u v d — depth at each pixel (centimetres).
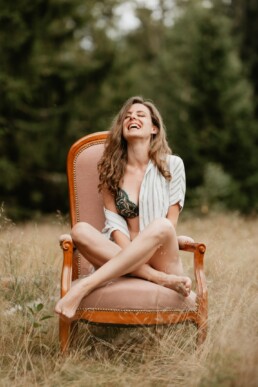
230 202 1286
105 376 296
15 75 1197
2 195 1366
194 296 328
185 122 1458
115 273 317
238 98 1477
